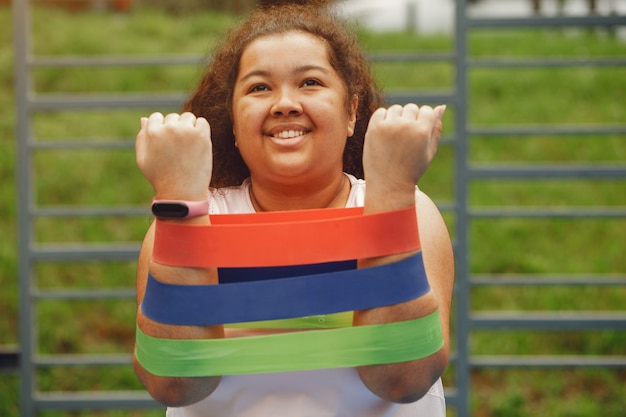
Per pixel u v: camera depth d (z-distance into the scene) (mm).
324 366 1629
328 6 2311
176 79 8141
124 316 6047
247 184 2031
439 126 1671
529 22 4543
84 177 7023
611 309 5930
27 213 4758
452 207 4688
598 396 5445
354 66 1987
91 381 5582
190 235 1621
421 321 1644
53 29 8781
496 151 7328
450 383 5703
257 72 1796
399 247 1631
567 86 8016
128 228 6652
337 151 1819
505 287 6168
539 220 6688
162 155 1621
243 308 1621
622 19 4473
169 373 1634
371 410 1808
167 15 10008
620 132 4637
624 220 6680
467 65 4621
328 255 1629
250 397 1786
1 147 7320
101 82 8086
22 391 4770
